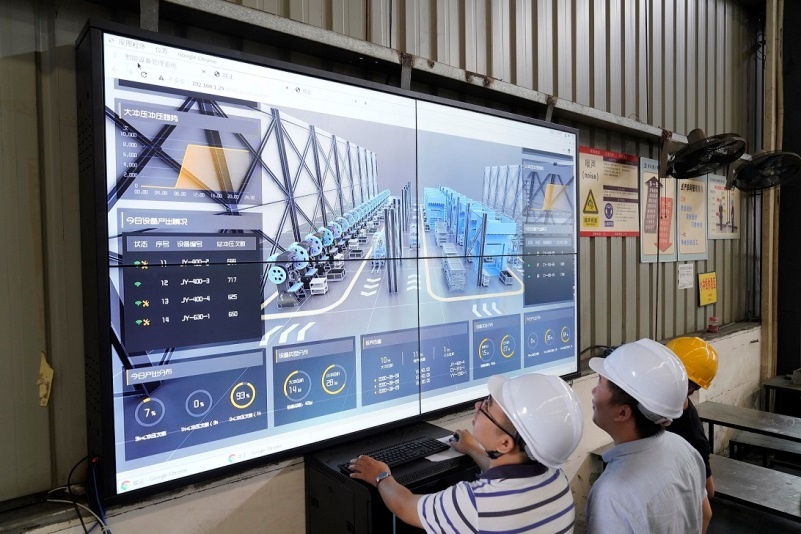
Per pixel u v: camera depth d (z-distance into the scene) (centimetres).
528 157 207
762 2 391
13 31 111
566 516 95
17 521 105
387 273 158
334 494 126
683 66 328
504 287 197
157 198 113
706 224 354
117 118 108
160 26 129
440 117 174
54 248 116
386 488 110
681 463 115
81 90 112
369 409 153
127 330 109
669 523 106
